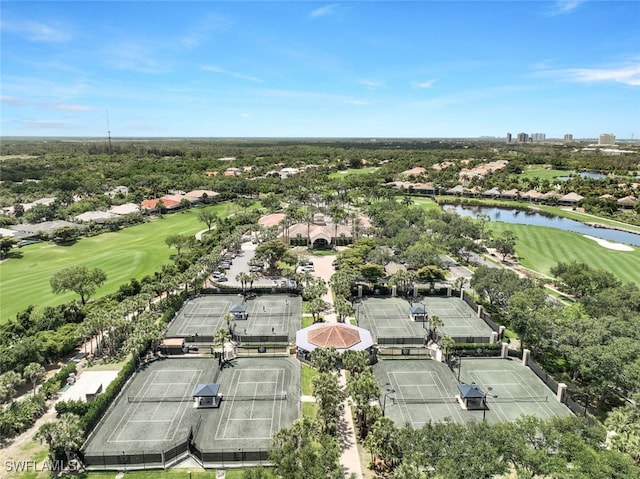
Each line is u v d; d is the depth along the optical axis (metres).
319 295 90.88
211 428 55.38
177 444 51.59
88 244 144.88
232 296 101.50
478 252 139.00
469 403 60.25
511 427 44.03
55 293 89.88
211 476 47.41
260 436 53.81
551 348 76.50
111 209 189.62
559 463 39.25
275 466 44.94
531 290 82.81
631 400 57.00
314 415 57.47
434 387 65.12
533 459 39.91
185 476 47.34
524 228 172.00
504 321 88.56
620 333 65.62
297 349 73.81
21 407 55.88
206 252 126.62
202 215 167.00
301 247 145.62
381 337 78.44
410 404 60.75
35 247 139.75
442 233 145.75
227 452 48.88
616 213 196.12
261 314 90.81
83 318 83.38
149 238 154.25
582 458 39.88
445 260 131.00
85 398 60.62
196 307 94.62
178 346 74.50
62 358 72.88
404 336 81.31
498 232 164.75
